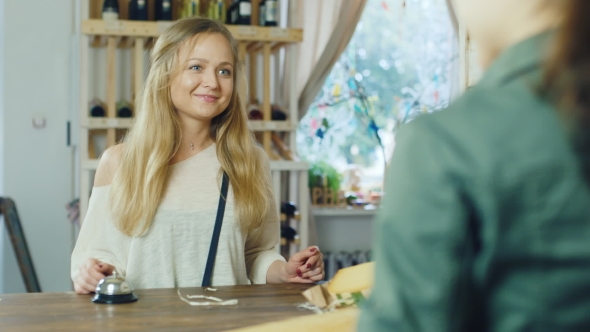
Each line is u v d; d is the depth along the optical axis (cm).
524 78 61
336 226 465
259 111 395
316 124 470
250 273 202
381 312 61
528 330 60
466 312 61
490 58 66
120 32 356
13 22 400
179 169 193
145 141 188
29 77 404
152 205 184
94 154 367
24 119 404
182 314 144
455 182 59
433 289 59
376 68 475
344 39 434
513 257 59
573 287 58
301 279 180
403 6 472
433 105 478
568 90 56
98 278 163
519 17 62
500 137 59
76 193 412
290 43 396
